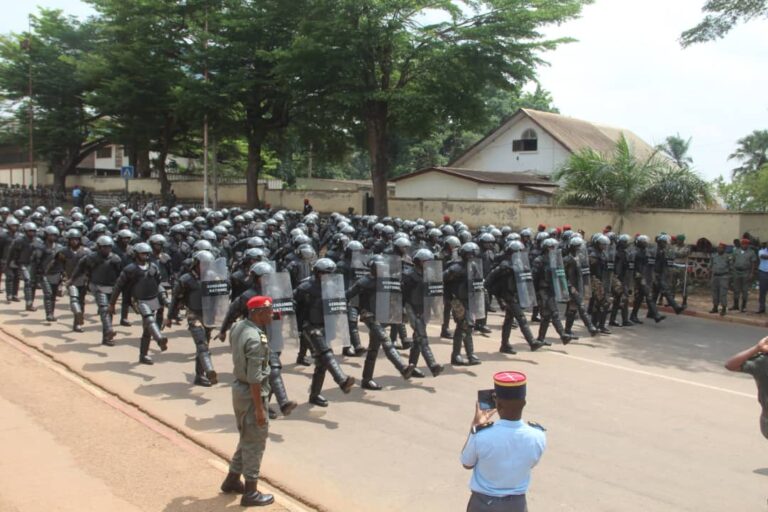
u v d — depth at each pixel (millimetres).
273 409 8766
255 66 32438
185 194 43594
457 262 11219
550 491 6438
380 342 9750
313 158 38312
